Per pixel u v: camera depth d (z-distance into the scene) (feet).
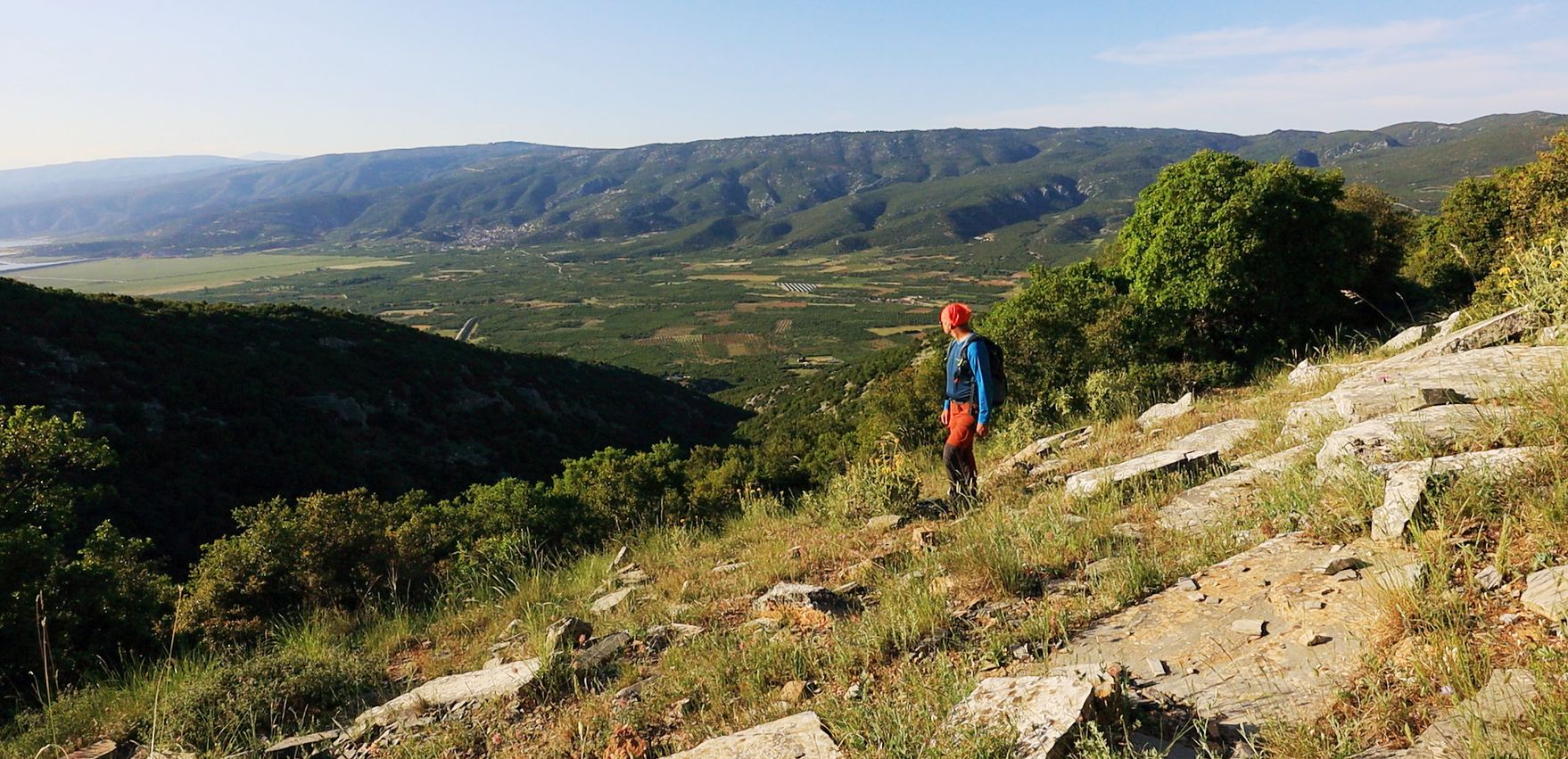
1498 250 73.46
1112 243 138.41
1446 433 13.87
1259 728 8.00
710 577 19.67
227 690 14.92
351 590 27.45
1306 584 10.75
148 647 26.40
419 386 248.52
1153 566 12.95
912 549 17.93
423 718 13.53
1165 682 9.39
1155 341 59.77
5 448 35.83
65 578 26.89
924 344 240.53
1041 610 12.28
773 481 61.21
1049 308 59.47
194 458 172.86
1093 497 18.79
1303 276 70.74
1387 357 32.65
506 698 13.55
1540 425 12.14
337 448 199.93
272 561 27.04
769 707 11.06
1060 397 42.01
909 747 8.50
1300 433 20.21
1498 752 6.35
